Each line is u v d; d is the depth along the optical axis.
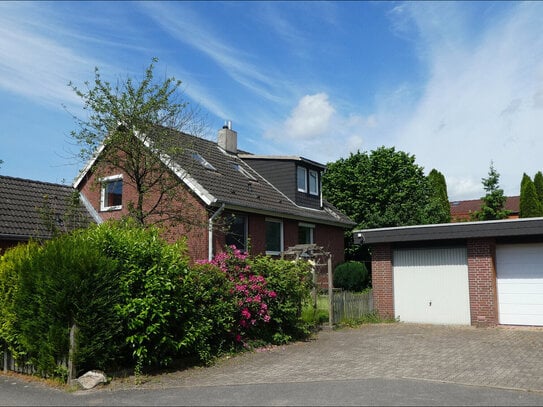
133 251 9.41
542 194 51.03
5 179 15.21
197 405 7.14
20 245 10.70
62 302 8.48
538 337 12.86
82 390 8.18
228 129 25.48
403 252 17.06
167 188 15.97
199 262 11.59
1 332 9.55
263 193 22.22
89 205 16.62
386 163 32.41
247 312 11.72
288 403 7.09
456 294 16.02
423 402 6.96
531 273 15.05
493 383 8.06
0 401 7.61
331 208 27.94
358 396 7.36
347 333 14.58
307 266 14.21
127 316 8.95
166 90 14.99
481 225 15.06
